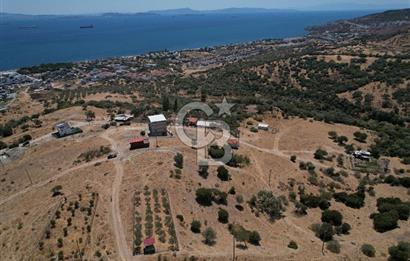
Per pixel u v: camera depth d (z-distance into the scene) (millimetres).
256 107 150375
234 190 79312
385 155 112062
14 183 84375
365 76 185250
